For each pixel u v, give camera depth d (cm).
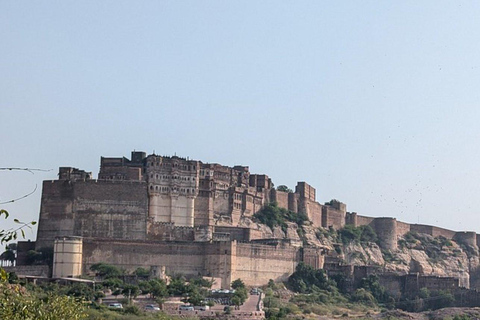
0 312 13712
